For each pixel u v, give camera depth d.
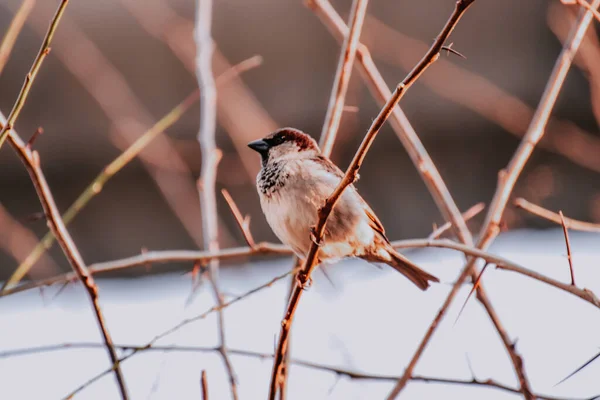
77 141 10.80
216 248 7.27
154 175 9.89
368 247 7.71
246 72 10.96
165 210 11.20
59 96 10.65
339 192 5.75
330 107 7.45
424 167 7.35
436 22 10.91
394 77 10.77
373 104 10.72
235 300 6.45
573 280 5.80
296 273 6.84
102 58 10.12
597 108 8.27
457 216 7.25
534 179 10.33
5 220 9.34
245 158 9.21
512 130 9.91
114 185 11.16
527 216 10.26
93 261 11.25
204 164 7.67
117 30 10.70
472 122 10.85
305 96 10.99
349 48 7.29
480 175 11.12
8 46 6.51
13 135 6.52
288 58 11.00
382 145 10.95
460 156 11.13
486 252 6.18
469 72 10.82
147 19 10.06
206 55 8.04
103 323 6.57
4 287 7.00
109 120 10.66
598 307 5.68
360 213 7.48
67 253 6.59
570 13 9.23
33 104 10.70
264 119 9.64
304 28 10.98
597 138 10.63
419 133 11.02
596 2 6.16
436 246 6.53
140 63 10.84
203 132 7.73
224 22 10.96
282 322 5.97
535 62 10.73
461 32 10.83
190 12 10.65
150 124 10.38
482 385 6.54
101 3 10.55
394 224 11.07
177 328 6.27
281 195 7.51
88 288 6.61
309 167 7.49
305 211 7.40
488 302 6.59
